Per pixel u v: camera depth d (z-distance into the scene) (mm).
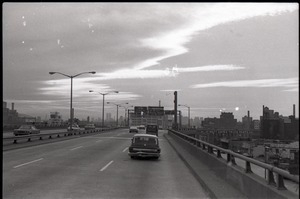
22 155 20906
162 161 18812
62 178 12320
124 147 28812
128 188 10625
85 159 19000
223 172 10883
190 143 22391
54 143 33906
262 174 9125
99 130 75000
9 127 64625
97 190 10234
